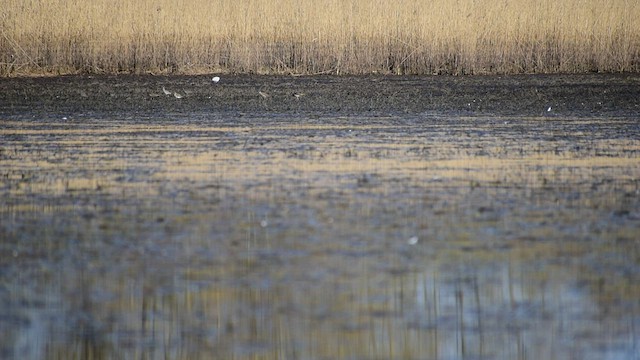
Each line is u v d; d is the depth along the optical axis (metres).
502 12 91.06
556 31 91.88
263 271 28.00
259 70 90.25
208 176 41.81
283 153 47.62
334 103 68.81
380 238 31.56
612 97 72.62
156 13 89.75
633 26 92.50
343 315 24.58
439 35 90.44
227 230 32.62
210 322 24.11
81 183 40.56
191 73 89.50
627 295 25.94
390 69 91.06
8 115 63.22
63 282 27.08
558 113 64.56
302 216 34.56
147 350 22.41
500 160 46.03
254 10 90.06
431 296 25.83
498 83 81.56
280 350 22.44
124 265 28.67
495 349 22.55
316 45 90.12
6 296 25.88
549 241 31.20
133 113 64.12
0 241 31.27
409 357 22.12
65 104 68.56
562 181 40.94
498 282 27.05
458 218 34.25
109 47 89.81
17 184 40.44
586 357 22.08
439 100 70.56
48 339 23.03
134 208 35.88
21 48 88.50
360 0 90.12
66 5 88.94
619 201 37.12
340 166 44.06
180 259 29.28
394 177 41.59
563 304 25.27
